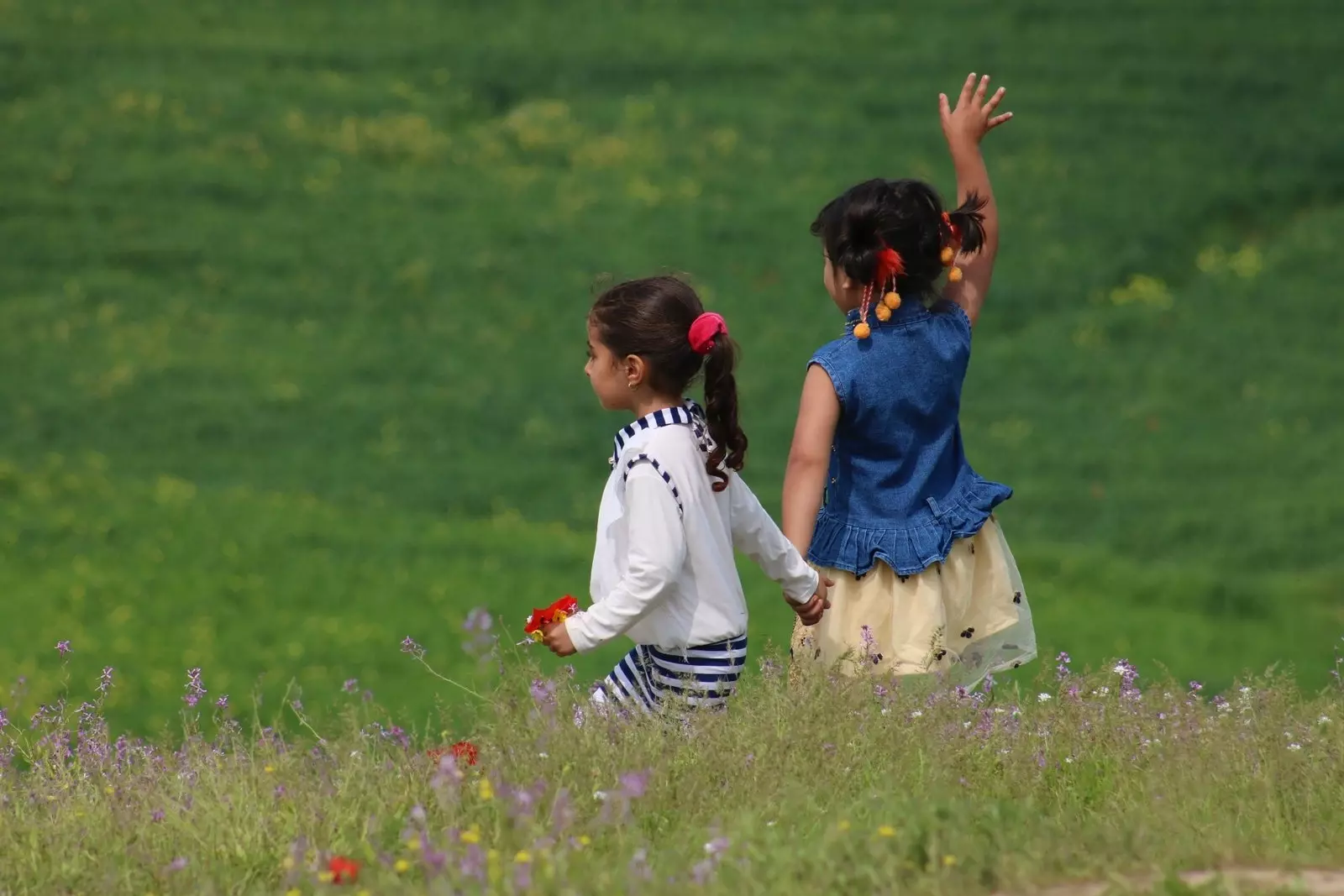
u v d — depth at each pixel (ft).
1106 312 249.75
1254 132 296.10
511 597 162.71
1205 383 229.04
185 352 234.17
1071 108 303.27
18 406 215.10
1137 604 167.02
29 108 293.64
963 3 339.16
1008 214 273.95
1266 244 266.98
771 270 262.47
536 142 296.10
